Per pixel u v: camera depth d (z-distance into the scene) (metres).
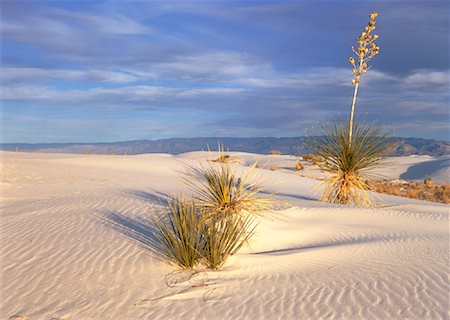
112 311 6.64
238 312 6.48
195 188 17.62
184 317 6.37
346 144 15.16
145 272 8.25
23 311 6.72
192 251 8.48
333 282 7.67
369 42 15.05
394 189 25.36
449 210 15.25
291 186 22.72
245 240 9.74
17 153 37.59
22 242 9.87
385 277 7.85
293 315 6.32
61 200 14.66
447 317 6.15
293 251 9.68
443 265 8.52
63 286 7.61
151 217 11.77
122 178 21.64
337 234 11.36
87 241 9.93
